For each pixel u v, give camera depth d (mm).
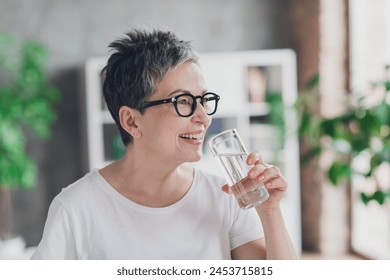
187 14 4797
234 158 1167
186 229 1244
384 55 4016
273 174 1151
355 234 4613
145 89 1152
